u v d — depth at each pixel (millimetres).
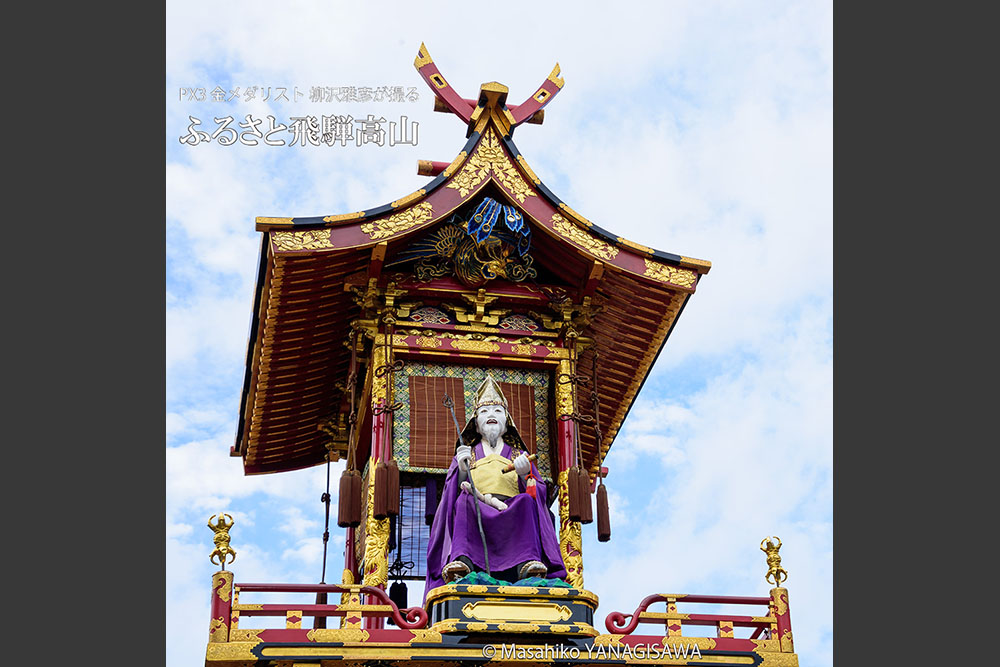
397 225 18141
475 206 18859
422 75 19406
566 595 16484
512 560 16922
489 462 17656
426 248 18828
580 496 17578
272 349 19828
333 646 15664
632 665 16203
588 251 18641
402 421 18422
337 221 17875
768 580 17203
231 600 15797
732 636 16766
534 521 17094
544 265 19562
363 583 17609
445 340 18766
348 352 20453
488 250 18922
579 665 16094
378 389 18297
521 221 18703
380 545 17484
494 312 19094
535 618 16344
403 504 20531
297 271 18109
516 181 18844
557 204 18828
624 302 19641
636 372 20969
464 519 17047
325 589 16188
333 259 18203
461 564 16672
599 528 17547
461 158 18781
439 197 18484
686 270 19062
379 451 17953
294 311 19031
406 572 20266
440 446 18344
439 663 15859
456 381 18828
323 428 22594
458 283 19047
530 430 18781
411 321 18812
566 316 19156
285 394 21234
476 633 16000
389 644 15781
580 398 21297
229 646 15461
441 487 19875
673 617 16672
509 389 18969
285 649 15594
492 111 19156
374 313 18750
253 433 22297
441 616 16297
